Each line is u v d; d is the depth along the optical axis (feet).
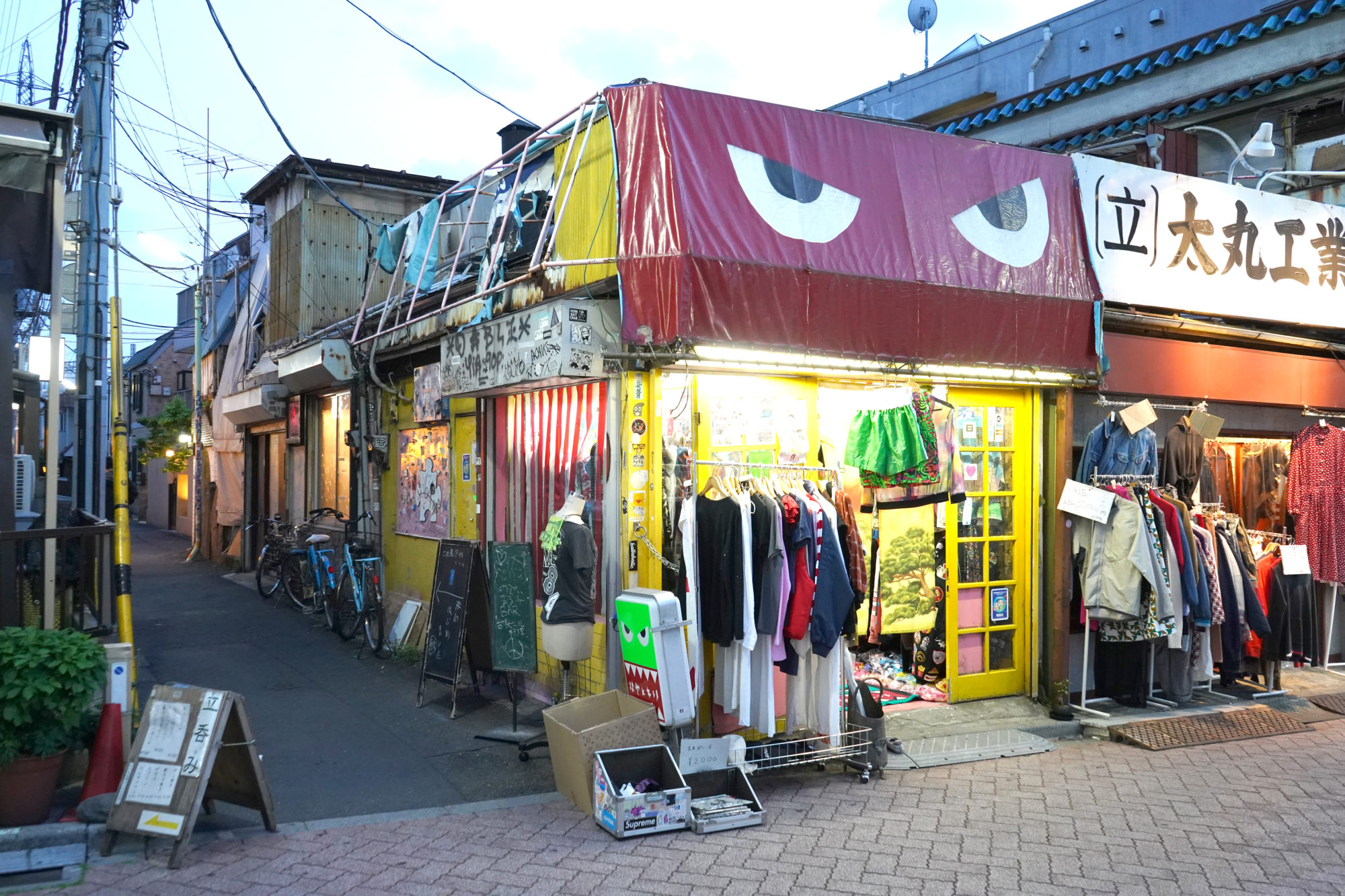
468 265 27.50
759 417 20.59
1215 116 31.91
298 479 43.29
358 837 15.11
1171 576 22.90
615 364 19.21
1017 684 23.98
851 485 19.44
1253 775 19.07
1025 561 23.99
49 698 14.19
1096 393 24.50
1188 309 25.29
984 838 15.39
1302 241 27.50
